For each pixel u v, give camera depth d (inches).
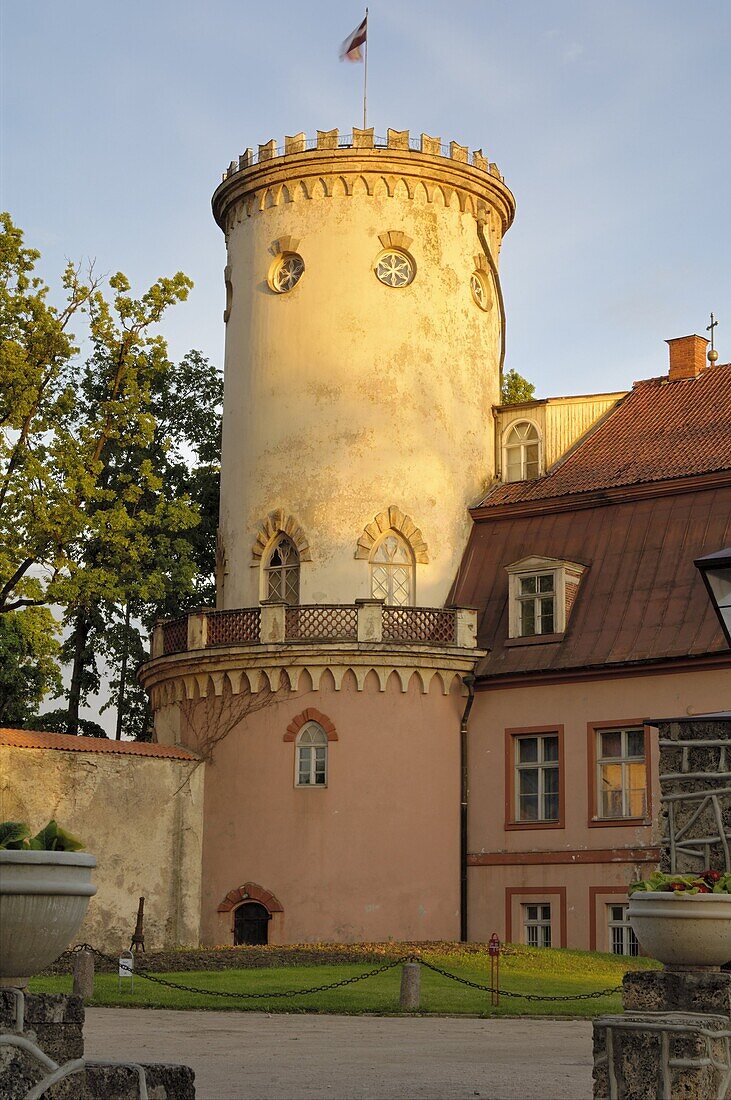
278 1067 598.9
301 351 1563.7
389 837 1401.3
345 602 1502.2
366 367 1550.2
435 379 1574.8
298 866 1403.8
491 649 1459.2
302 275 1578.5
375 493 1525.6
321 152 1576.0
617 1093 438.9
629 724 1355.8
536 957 1187.3
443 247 1603.1
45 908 384.2
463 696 1456.7
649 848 1327.5
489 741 1438.2
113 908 1362.0
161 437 1867.6
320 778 1419.8
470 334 1622.8
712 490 1417.3
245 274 1622.8
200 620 1491.1
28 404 1509.6
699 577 1370.6
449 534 1550.2
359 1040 716.0
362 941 1378.0
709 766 580.1
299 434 1547.7
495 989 904.3
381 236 1572.3
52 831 403.5
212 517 1835.6
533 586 1457.9
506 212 1700.3
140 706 1850.4
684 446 1510.8
